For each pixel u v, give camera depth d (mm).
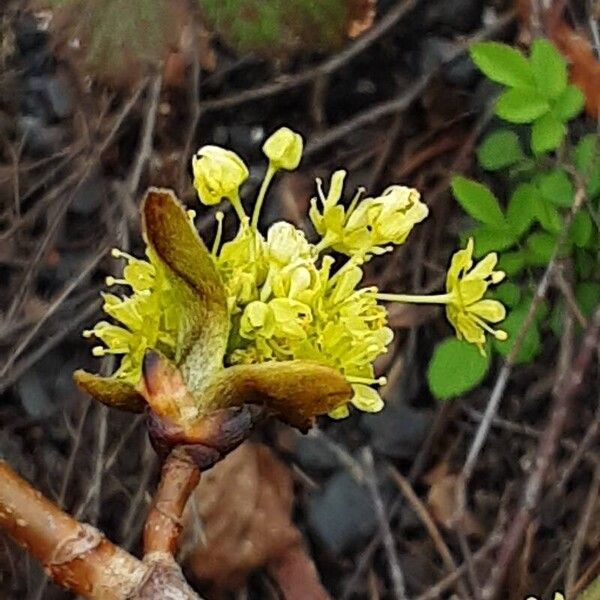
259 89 391
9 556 361
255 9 321
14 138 396
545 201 326
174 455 130
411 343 378
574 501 360
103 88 388
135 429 366
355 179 388
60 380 379
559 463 361
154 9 310
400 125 392
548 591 352
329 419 375
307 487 369
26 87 398
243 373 130
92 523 353
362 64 396
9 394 380
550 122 306
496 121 382
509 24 388
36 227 390
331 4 324
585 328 334
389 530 360
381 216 157
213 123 392
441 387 305
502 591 353
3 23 401
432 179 388
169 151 382
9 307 381
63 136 392
